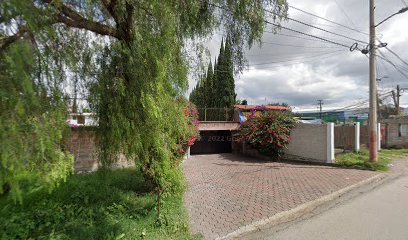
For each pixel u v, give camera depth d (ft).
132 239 11.42
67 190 17.20
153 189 17.43
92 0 10.29
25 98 6.56
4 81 6.14
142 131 13.20
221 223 13.79
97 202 15.78
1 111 6.17
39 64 7.75
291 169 30.96
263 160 38.93
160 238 11.69
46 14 7.77
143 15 12.57
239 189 21.12
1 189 6.54
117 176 21.59
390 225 13.53
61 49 9.76
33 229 11.96
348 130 40.14
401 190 21.38
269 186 22.13
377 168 30.63
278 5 16.61
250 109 48.52
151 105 12.08
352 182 23.49
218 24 16.96
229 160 38.93
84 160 21.34
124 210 14.49
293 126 38.27
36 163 7.31
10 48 6.19
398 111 97.81
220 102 57.36
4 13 6.25
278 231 13.17
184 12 14.43
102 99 13.03
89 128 13.96
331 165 33.37
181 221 13.53
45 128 7.39
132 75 12.65
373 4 32.73
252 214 15.12
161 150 14.35
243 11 15.99
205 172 28.96
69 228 12.19
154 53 12.39
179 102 15.11
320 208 16.88
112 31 12.34
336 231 12.91
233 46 17.81
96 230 11.96
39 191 15.05
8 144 6.10
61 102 8.87
